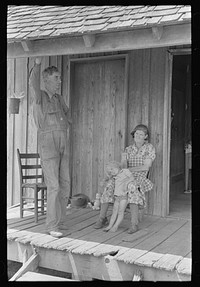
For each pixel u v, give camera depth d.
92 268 4.29
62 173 5.31
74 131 7.14
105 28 4.53
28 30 5.32
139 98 6.30
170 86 6.08
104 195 5.42
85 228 5.38
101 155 6.89
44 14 5.83
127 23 4.49
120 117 6.67
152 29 4.32
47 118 5.08
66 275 5.21
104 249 4.39
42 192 6.25
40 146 5.05
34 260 4.51
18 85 7.40
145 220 5.88
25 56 5.37
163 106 6.09
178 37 4.32
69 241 4.70
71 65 6.96
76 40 4.94
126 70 6.38
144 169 5.54
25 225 5.53
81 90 7.05
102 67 6.82
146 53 6.21
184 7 4.45
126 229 5.33
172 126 8.06
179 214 6.24
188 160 8.86
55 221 5.09
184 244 4.65
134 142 6.24
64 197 5.38
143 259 4.07
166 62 6.02
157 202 6.18
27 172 7.34
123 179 5.25
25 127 7.36
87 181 7.05
